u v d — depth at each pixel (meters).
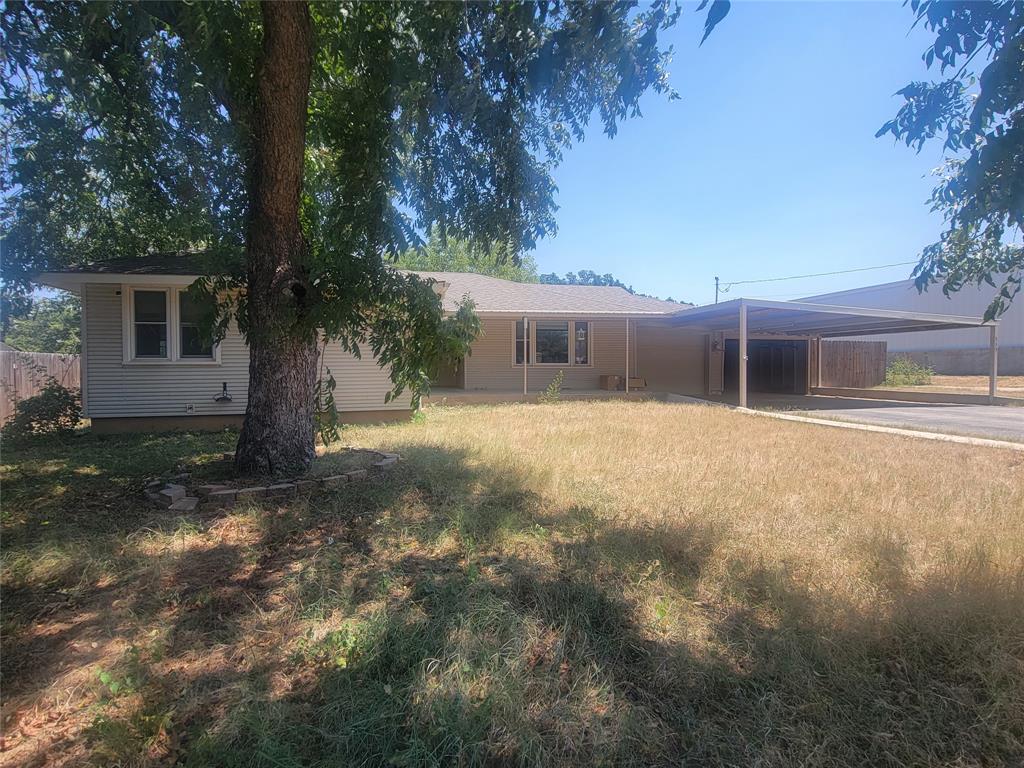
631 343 18.06
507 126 5.22
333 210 5.73
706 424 10.55
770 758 2.06
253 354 5.62
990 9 2.62
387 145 5.38
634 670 2.59
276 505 4.75
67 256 10.21
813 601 3.09
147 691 2.35
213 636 2.79
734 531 4.23
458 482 5.52
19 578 3.36
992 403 16.14
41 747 2.06
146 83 5.21
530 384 17.17
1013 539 3.99
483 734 2.13
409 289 5.20
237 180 5.75
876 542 3.87
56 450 7.55
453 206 6.07
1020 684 2.40
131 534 3.98
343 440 8.20
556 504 4.95
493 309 15.45
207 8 4.17
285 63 4.95
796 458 7.12
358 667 2.49
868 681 2.48
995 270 3.69
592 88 4.82
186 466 6.12
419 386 5.52
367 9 4.82
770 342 21.72
